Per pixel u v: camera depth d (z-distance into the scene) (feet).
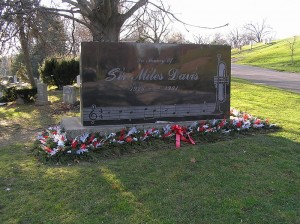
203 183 15.67
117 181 15.80
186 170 17.22
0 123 34.76
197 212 13.06
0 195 14.55
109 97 22.94
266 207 13.47
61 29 45.98
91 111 22.67
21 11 34.99
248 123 25.18
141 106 23.73
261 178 16.29
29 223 12.35
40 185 15.51
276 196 14.42
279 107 37.60
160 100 24.22
